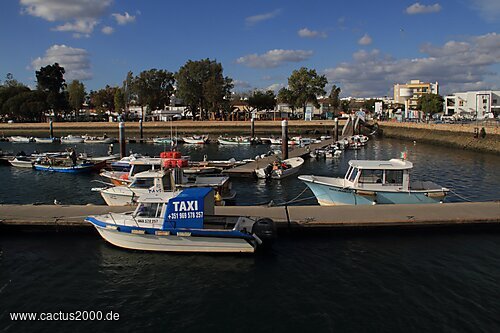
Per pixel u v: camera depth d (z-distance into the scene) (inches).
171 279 551.2
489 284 527.8
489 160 1914.4
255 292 512.1
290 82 4904.0
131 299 500.1
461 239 692.1
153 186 933.2
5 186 1338.6
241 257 620.1
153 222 631.8
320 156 2064.5
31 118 5334.6
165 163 1039.6
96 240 697.6
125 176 1127.0
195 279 550.6
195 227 620.4
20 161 1739.7
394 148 2682.1
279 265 592.7
